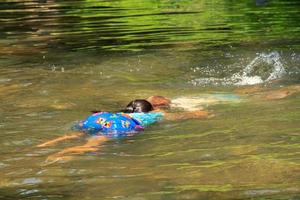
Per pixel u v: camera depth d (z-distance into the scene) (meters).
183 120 11.66
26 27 26.08
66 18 28.69
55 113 12.52
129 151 9.86
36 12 31.12
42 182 8.51
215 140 10.27
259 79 15.53
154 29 24.88
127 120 11.20
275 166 8.77
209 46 20.52
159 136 10.67
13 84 15.43
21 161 9.50
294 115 11.65
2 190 8.23
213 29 24.58
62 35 23.84
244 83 15.14
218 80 15.53
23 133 11.11
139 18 28.27
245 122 11.32
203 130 10.92
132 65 17.72
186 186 8.08
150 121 11.57
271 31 23.50
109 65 17.81
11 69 17.50
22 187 8.34
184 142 10.24
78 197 7.86
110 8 32.56
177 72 16.62
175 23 26.55
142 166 9.05
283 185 7.99
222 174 8.52
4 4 35.12
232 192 7.79
